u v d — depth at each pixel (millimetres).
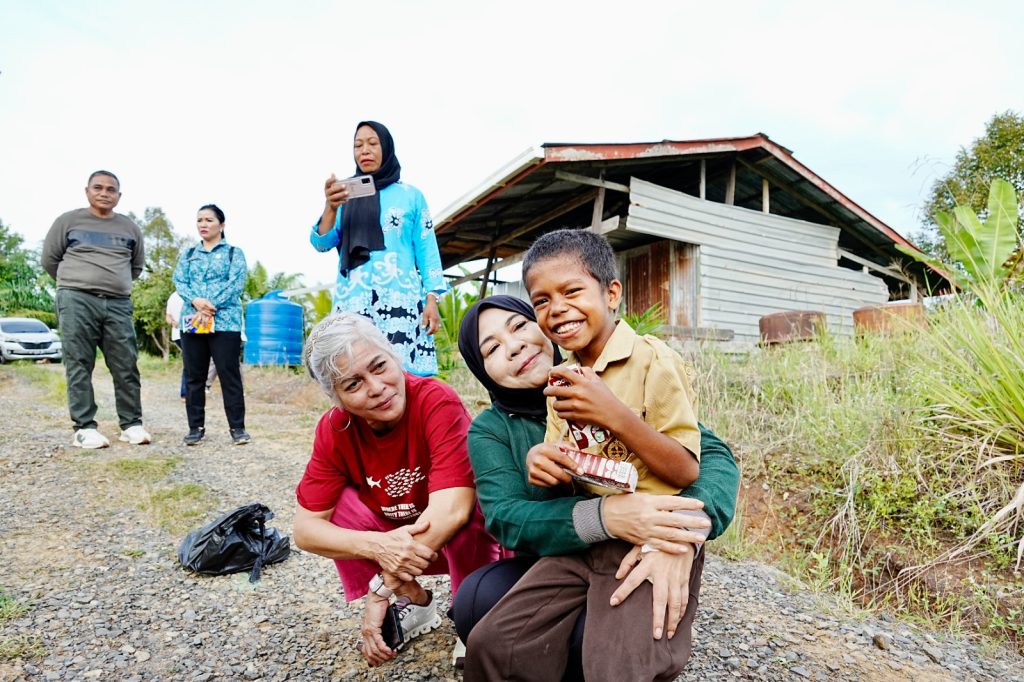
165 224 34312
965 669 2146
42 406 7438
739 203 12211
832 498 3369
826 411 4047
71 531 3133
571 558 1583
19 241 39406
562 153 7645
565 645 1542
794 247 10875
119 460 4477
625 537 1459
